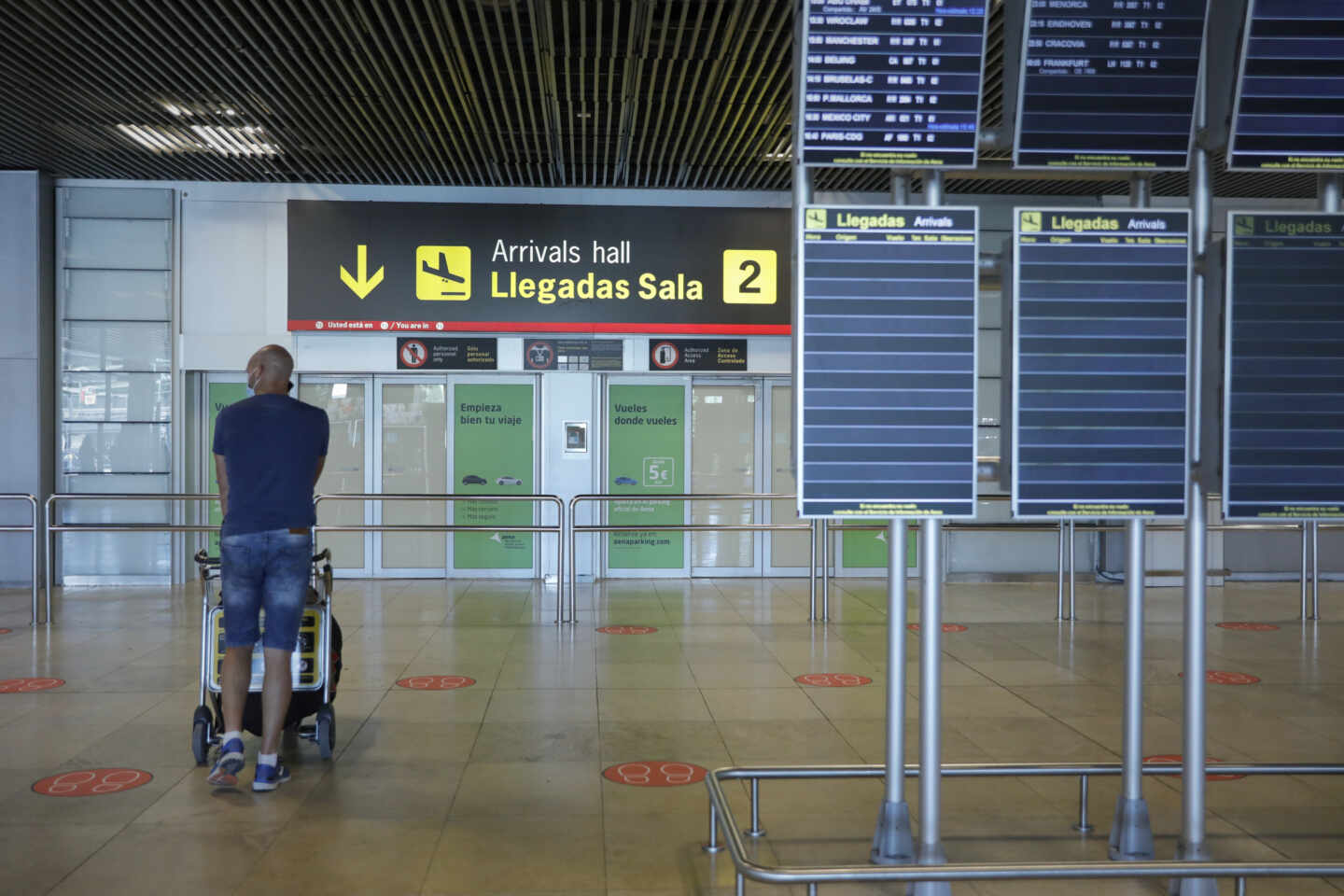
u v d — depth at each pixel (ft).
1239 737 16.28
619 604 29.94
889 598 10.56
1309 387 10.28
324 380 34.83
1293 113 10.18
